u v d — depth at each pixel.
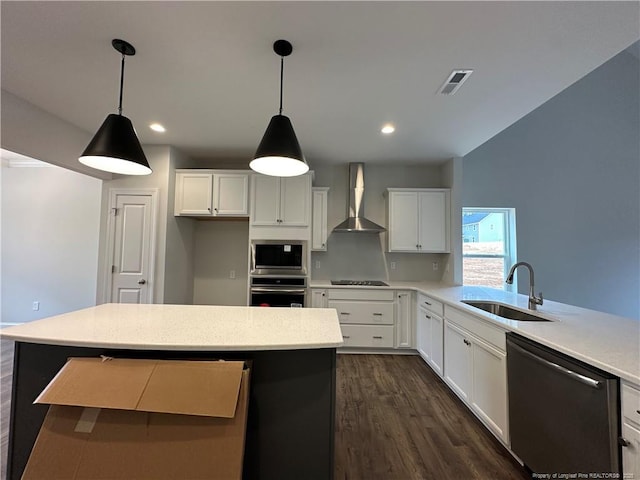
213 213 3.76
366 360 3.52
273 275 3.67
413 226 4.03
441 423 2.21
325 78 2.13
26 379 1.52
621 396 1.15
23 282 4.41
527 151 4.68
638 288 4.64
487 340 2.03
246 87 2.26
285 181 3.76
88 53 1.88
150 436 1.27
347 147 3.60
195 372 1.32
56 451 1.25
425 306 3.31
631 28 1.60
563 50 1.80
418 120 2.82
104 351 1.50
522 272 4.61
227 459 1.25
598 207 4.70
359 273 4.36
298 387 1.47
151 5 1.49
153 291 3.46
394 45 1.77
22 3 1.48
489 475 1.70
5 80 2.21
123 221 3.52
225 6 1.49
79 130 3.04
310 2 1.46
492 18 1.55
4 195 4.44
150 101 2.51
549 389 1.46
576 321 1.87
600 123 4.76
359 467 1.75
